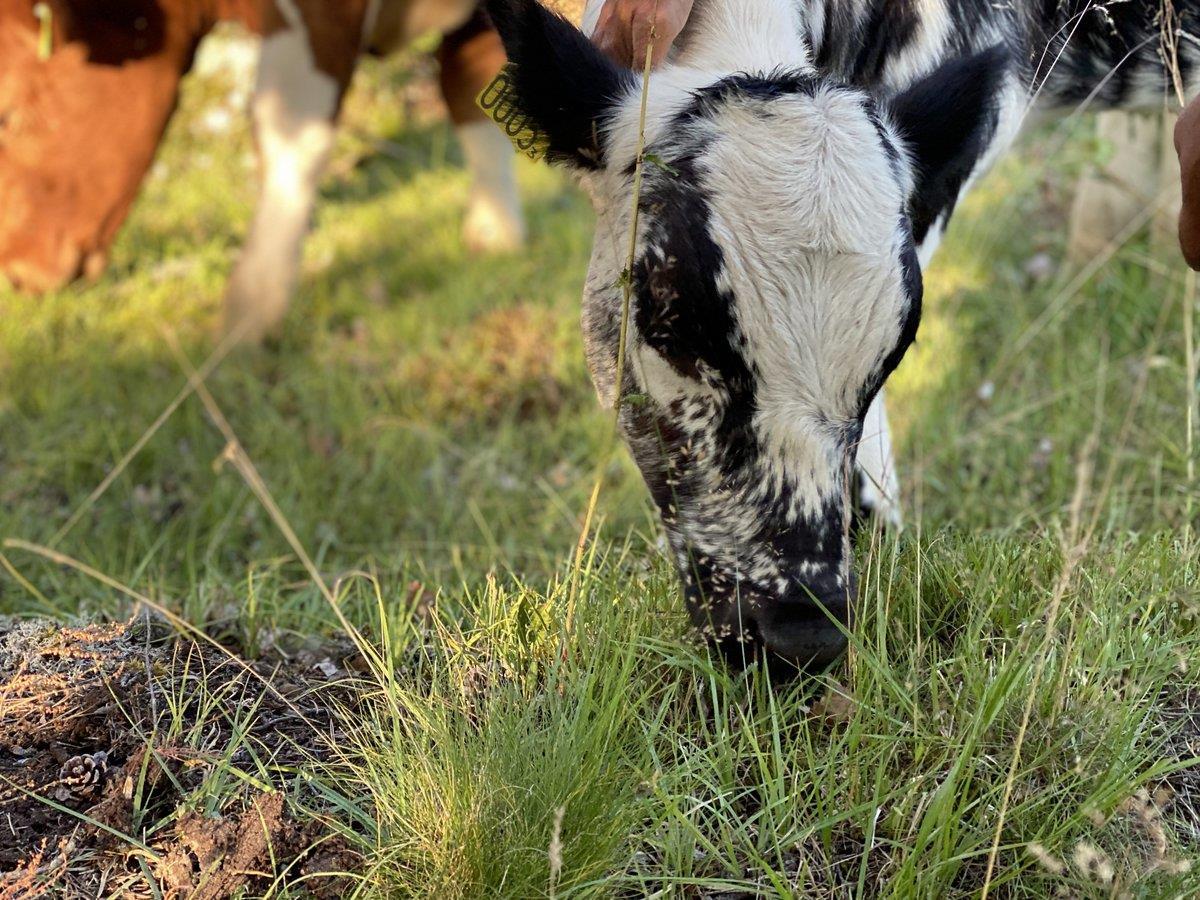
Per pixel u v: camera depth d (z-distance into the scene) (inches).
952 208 125.9
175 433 192.1
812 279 87.3
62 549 157.4
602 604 100.6
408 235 270.2
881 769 84.1
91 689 96.8
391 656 101.0
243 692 99.7
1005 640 98.0
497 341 211.9
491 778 82.9
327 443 187.2
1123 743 88.1
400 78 369.1
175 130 336.2
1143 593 105.7
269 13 214.7
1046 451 156.3
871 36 118.0
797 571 89.7
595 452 178.4
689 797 84.5
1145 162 192.4
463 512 168.2
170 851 81.5
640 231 91.3
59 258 234.5
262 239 220.5
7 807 86.7
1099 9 121.0
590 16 111.8
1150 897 78.3
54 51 219.6
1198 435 136.9
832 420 89.7
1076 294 194.2
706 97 92.0
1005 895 81.3
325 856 82.7
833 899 80.5
